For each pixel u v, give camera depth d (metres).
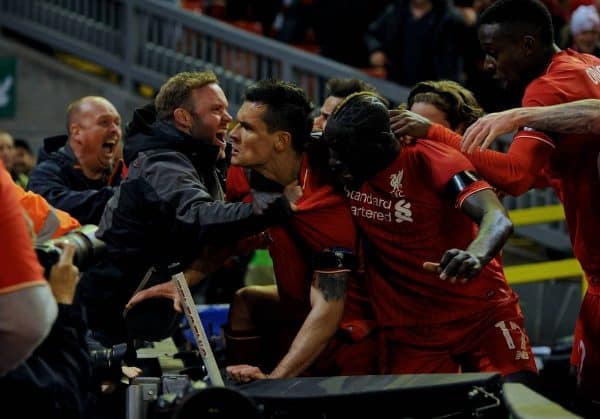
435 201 5.49
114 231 5.88
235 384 4.92
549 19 5.87
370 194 5.54
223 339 6.60
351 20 14.30
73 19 15.23
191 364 6.07
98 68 15.85
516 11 5.83
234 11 15.92
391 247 5.63
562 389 7.98
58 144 8.37
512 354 5.74
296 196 5.15
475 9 13.27
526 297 11.77
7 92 15.54
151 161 5.74
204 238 5.38
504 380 5.65
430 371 5.72
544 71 5.89
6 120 15.54
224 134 6.15
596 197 5.94
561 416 4.05
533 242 13.50
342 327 5.74
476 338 5.74
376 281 5.74
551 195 12.45
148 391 4.73
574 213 6.11
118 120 8.09
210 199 5.49
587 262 6.15
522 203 12.56
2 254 4.02
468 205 5.19
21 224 4.08
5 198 4.06
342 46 14.41
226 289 9.80
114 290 5.97
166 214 5.61
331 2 14.33
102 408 5.50
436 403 4.49
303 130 5.47
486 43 5.92
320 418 4.54
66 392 4.57
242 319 6.01
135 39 14.80
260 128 5.39
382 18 13.44
